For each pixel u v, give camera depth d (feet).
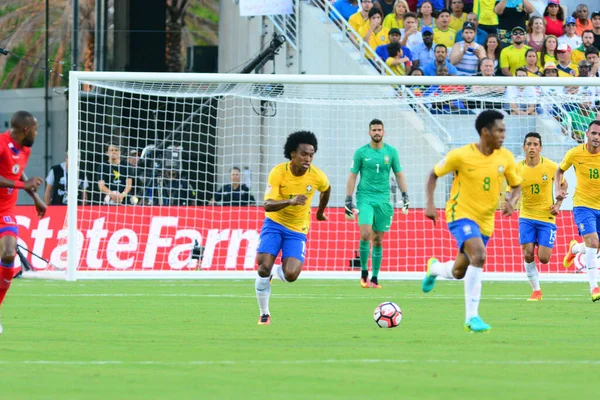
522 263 167.02
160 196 168.96
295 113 193.36
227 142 213.66
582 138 183.42
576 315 94.17
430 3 209.56
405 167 187.83
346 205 137.08
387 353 62.39
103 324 83.30
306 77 147.74
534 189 114.93
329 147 190.90
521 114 188.44
